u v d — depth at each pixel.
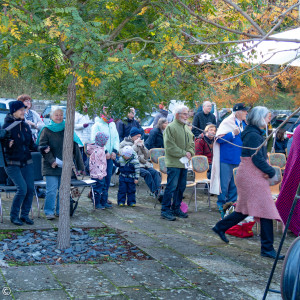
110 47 5.19
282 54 6.88
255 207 5.66
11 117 6.53
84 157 12.57
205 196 10.12
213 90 5.81
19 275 4.59
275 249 6.12
